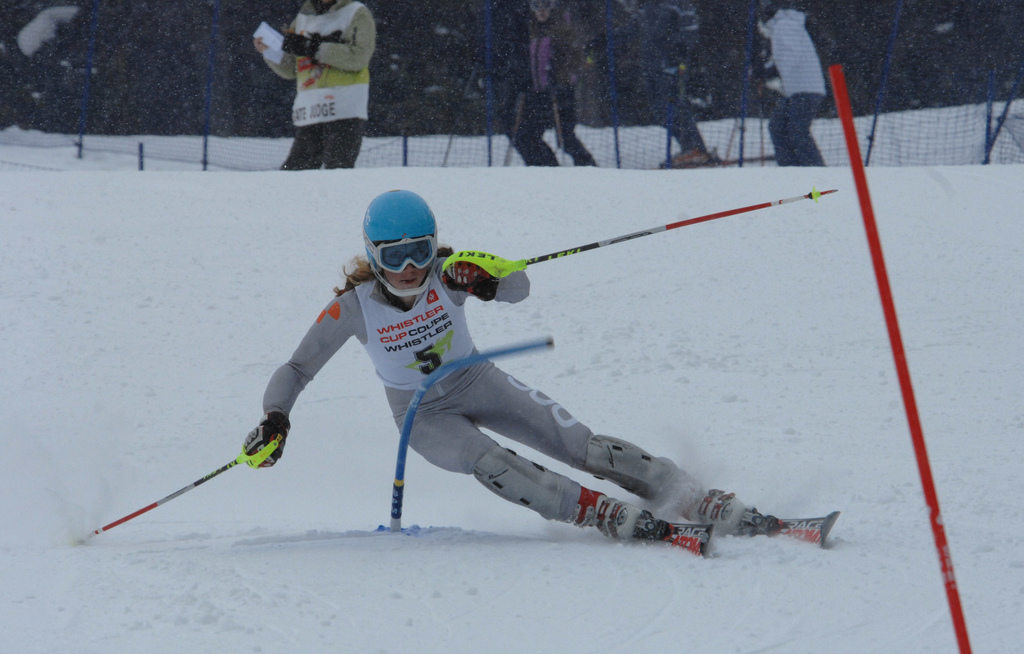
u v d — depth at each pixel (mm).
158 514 15891
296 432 20719
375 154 58688
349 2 38000
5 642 9648
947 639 9359
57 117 60125
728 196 36062
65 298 28172
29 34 59281
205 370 24188
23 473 17953
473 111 61094
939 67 58375
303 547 12953
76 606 10555
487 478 13305
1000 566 11250
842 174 38688
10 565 12031
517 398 14117
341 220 34094
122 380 23500
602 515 12984
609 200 35812
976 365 22016
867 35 58344
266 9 59156
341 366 24578
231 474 18344
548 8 46906
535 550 12438
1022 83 57594
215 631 9875
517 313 27078
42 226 33219
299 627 9961
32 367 24125
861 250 30688
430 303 13641
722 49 56406
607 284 28984
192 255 31172
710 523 13242
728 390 21438
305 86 38875
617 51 54094
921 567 11281
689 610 10227
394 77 60969
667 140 50562
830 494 15070
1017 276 28031
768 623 9852
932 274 28547
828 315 26000
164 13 59062
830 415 19516
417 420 14125
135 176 38688
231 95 60031
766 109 56062
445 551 12438
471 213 34469
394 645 9539
